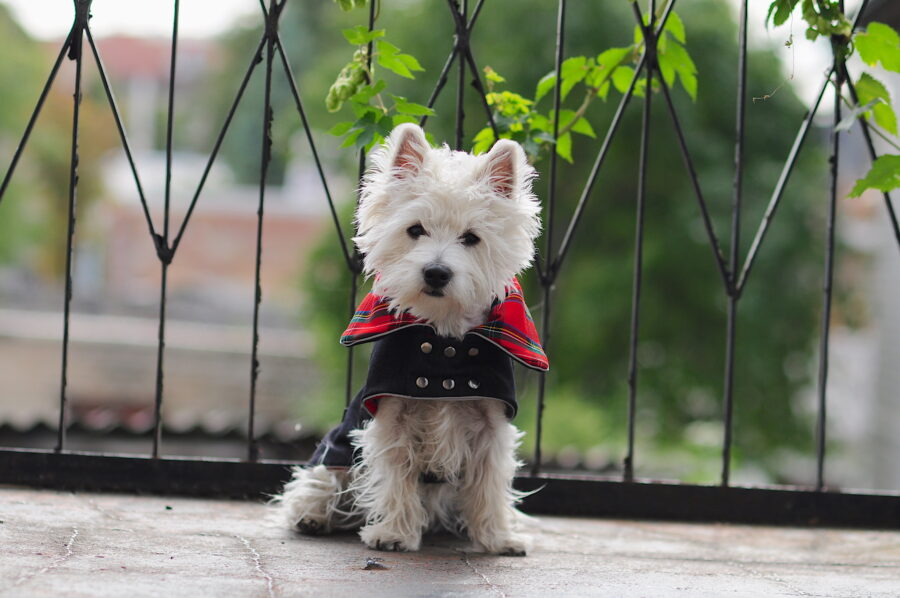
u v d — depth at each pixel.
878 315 13.11
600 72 3.92
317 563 2.79
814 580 2.87
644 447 12.73
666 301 12.34
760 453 12.97
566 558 3.09
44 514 3.21
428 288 2.79
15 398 18.50
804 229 12.55
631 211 12.55
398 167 2.97
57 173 28.41
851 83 3.58
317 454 3.35
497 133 3.65
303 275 14.22
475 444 3.11
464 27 3.61
